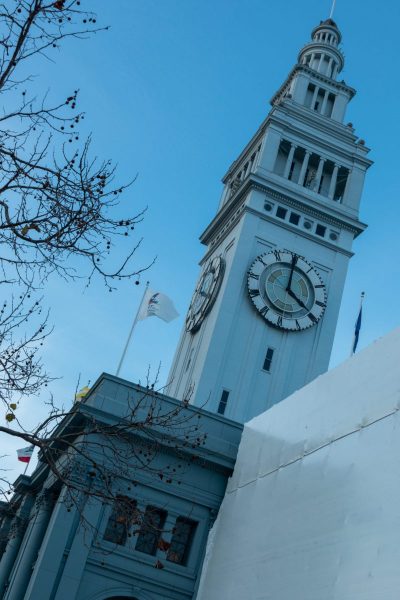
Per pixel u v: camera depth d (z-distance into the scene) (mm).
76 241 18891
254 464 43156
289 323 70000
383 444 29625
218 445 47938
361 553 28375
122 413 46562
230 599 39156
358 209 77375
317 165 80000
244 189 75875
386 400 30547
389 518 27438
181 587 44781
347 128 80875
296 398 40156
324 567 30688
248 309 70000
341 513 30875
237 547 41031
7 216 18578
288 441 39219
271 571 35562
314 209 75500
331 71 88750
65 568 42469
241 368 67750
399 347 31000
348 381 34531
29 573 47656
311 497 34188
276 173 78188
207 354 67000
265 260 71562
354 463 31297
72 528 43500
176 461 47156
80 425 46188
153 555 45250
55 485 48750
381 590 26406
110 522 44875
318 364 70062
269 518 38188
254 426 45188
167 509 46250
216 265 74875
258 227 73375
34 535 48562
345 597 28391
